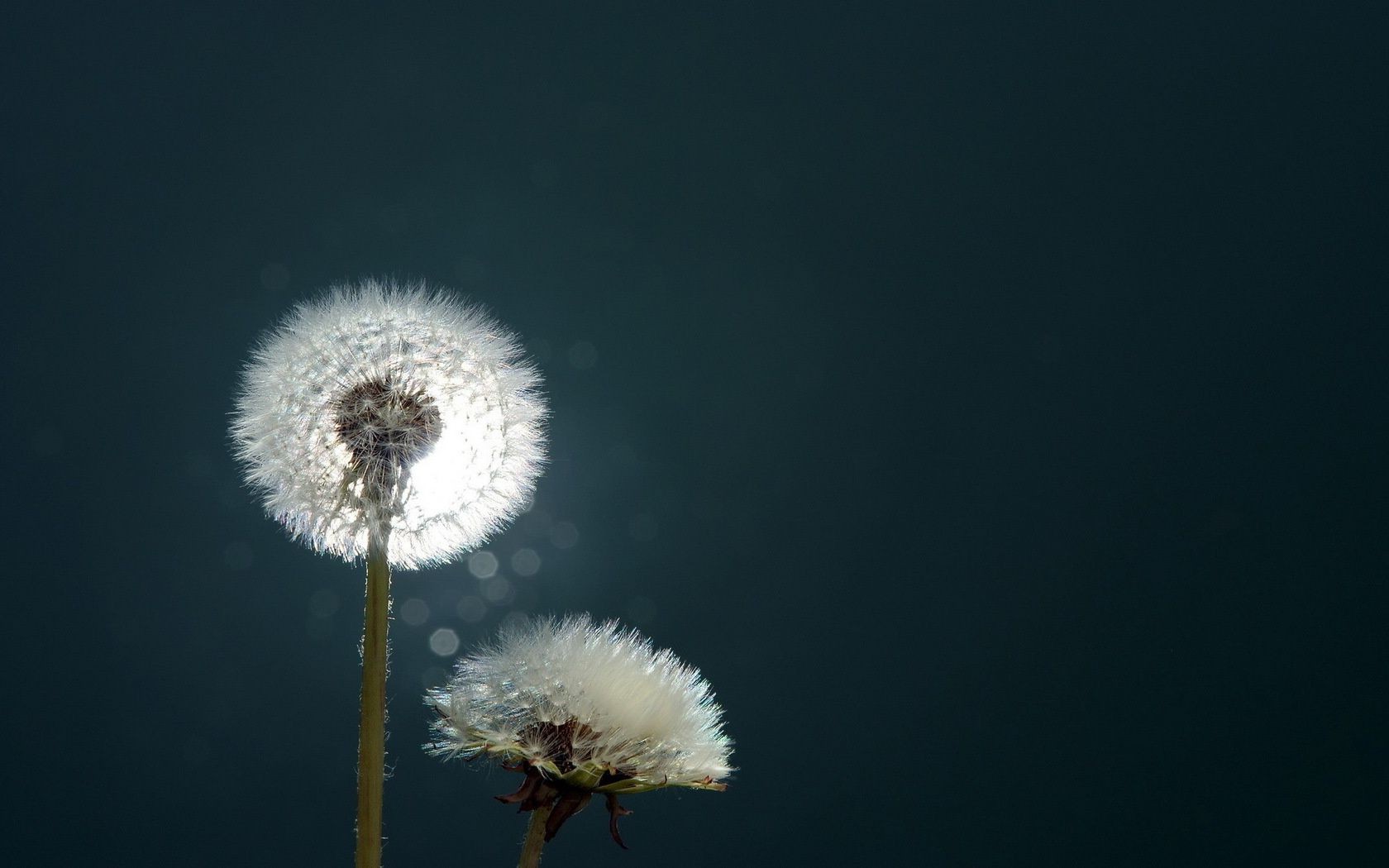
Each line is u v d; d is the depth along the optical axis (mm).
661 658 233
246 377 251
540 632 231
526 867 214
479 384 244
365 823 209
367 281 257
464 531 236
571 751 216
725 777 222
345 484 233
